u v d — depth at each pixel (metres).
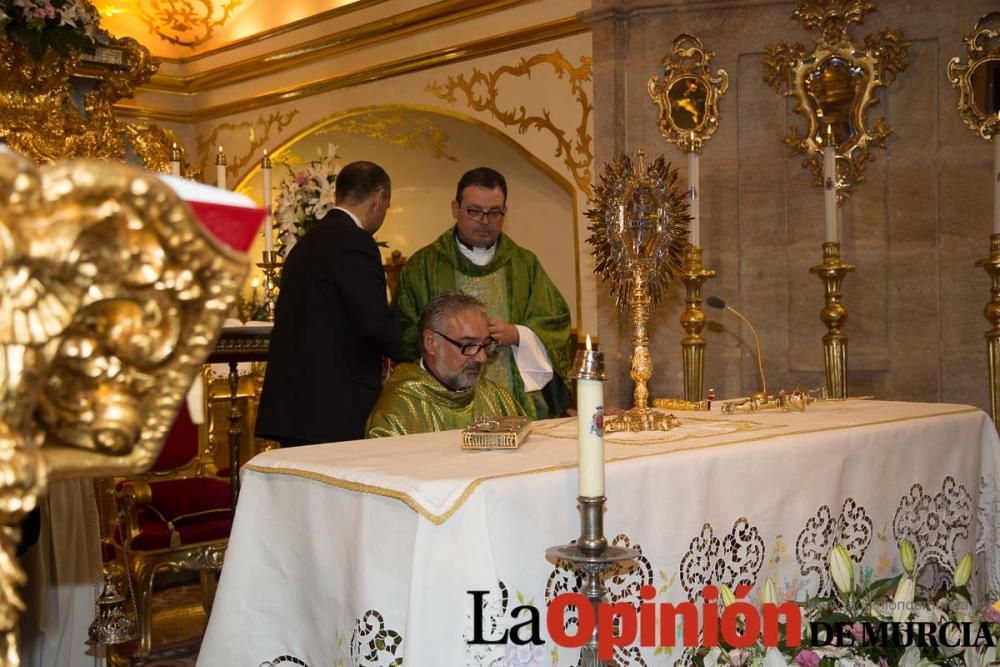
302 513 1.93
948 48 4.29
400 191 6.95
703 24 4.54
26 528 1.56
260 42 6.96
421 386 2.81
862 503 2.34
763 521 2.09
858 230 4.43
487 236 3.81
